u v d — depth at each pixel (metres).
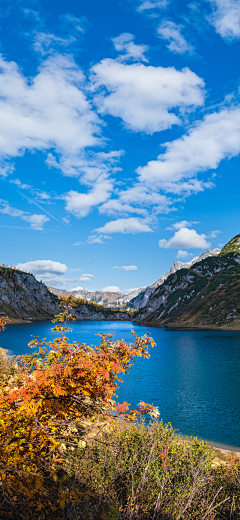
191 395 28.59
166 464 4.67
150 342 4.39
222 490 5.22
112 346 4.40
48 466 3.41
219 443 16.75
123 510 3.77
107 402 4.04
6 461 2.95
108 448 4.62
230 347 74.50
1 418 3.28
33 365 4.91
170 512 3.89
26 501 2.91
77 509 3.20
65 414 3.67
